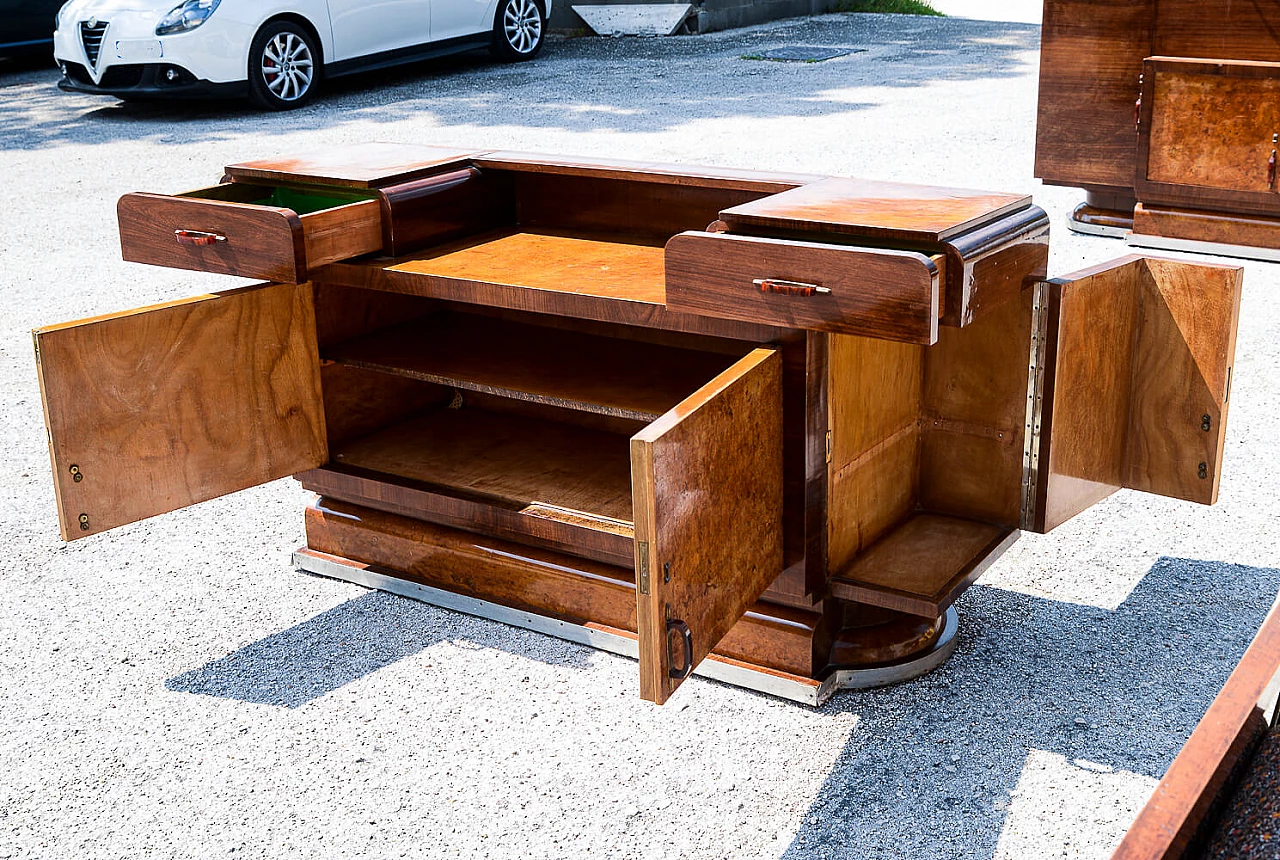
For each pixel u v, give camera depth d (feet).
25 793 7.62
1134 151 17.98
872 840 6.91
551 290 8.48
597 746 7.89
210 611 9.78
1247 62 16.37
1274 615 4.96
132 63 29.48
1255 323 14.78
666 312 7.98
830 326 7.11
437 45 34.68
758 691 8.41
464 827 7.18
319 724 8.24
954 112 27.99
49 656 9.17
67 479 8.36
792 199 8.13
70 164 26.05
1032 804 7.13
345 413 10.60
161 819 7.36
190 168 25.12
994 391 8.59
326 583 10.21
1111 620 9.08
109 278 18.56
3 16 37.29
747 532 7.49
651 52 38.91
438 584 9.82
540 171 10.11
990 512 8.91
